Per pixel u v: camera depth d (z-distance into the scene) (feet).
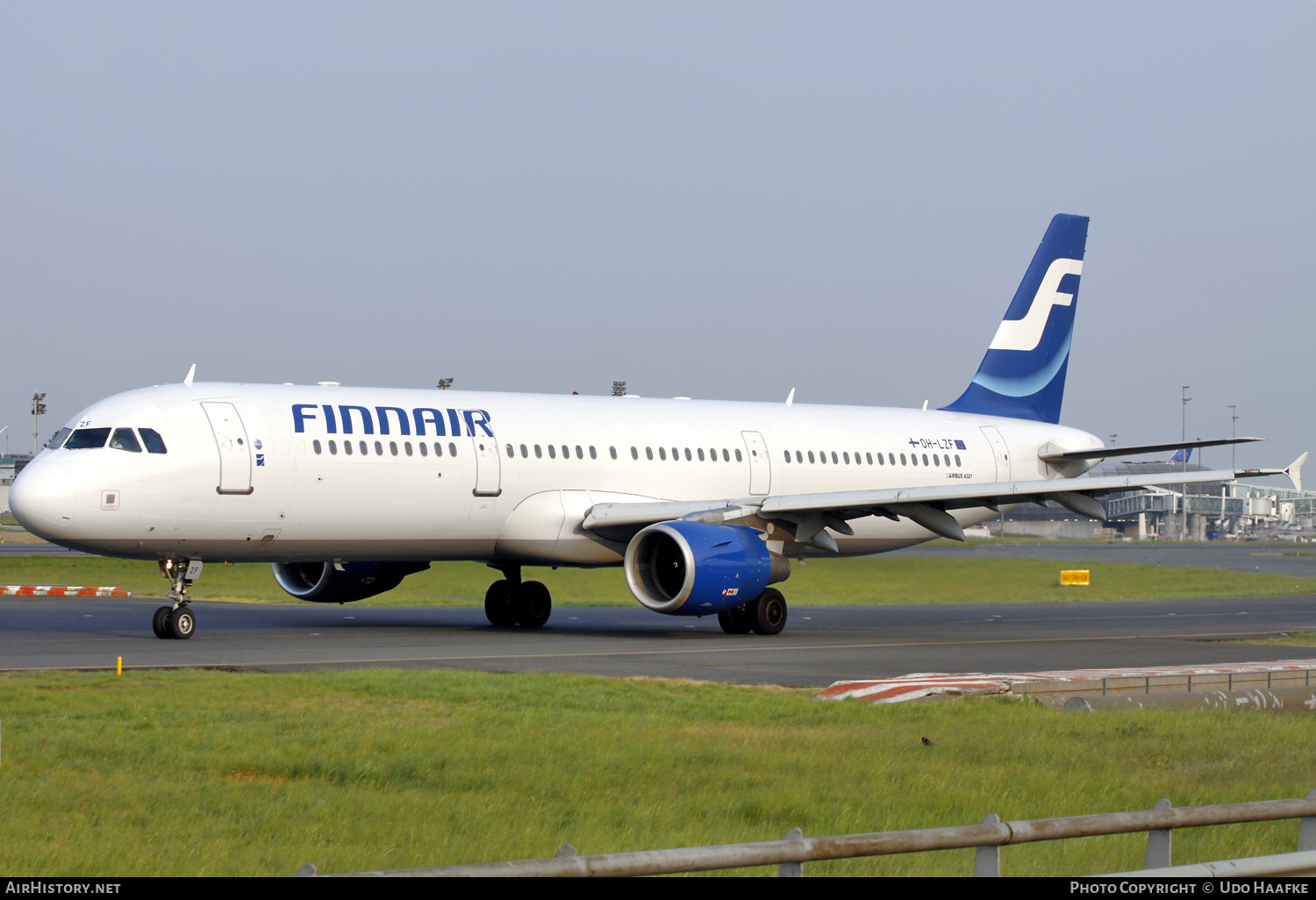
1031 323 496.64
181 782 135.64
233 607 445.78
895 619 433.07
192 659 254.88
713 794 136.67
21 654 263.29
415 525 343.67
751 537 342.64
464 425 352.49
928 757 159.12
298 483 322.55
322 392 342.23
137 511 303.68
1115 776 150.41
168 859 107.34
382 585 390.42
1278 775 154.40
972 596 556.10
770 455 412.16
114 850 109.19
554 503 363.56
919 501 345.92
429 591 521.65
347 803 128.16
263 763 144.05
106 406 315.37
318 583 381.40
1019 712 193.36
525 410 370.94
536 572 557.74
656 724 177.68
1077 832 83.15
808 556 412.16
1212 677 228.02
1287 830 128.26
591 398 394.52
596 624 398.21
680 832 120.57
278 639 311.27
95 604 462.60
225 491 313.12
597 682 221.05
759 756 153.89
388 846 113.50
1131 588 620.49
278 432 322.34
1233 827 128.47
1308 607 513.86
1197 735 179.32
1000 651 301.22
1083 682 214.48
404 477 337.72
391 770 142.41
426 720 175.22
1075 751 164.96
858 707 195.21
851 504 344.69
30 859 105.81
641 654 283.18
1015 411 492.95
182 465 307.58
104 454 303.07
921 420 460.14
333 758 146.82
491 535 359.05
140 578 611.88
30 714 173.68
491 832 119.34
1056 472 482.69
